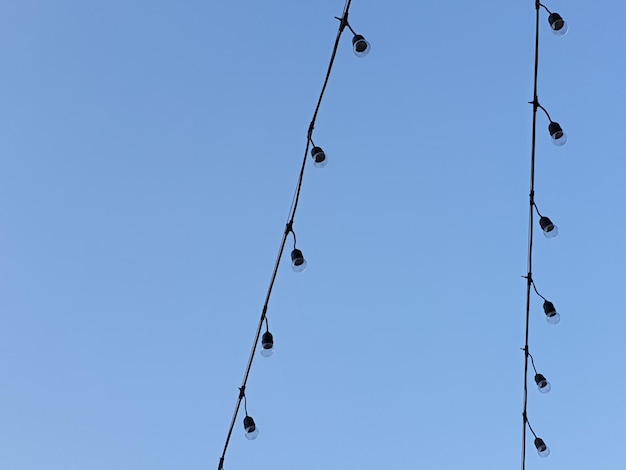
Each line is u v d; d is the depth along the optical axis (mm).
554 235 9375
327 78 7598
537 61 8578
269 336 8547
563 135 8742
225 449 9336
